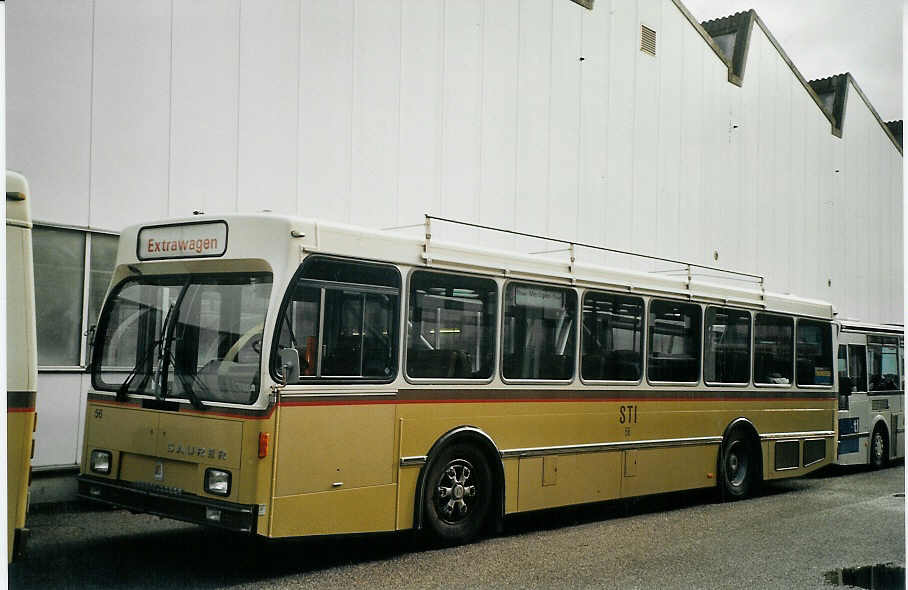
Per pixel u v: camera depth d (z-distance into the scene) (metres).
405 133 13.30
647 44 18.28
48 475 9.73
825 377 13.68
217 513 6.52
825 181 24.14
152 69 10.41
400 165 13.23
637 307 10.24
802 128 23.22
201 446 6.73
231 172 11.15
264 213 7.00
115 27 10.10
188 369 7.02
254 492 6.43
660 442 10.47
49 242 9.70
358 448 7.20
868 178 26.25
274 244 6.82
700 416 11.12
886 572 7.71
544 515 10.32
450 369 8.06
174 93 10.60
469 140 14.40
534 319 8.95
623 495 9.95
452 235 14.07
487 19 14.70
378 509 7.37
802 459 13.02
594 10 16.95
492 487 8.51
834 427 13.82
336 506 7.01
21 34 9.41
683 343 10.94
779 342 12.71
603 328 9.77
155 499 6.94
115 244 10.27
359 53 12.64
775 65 22.22
